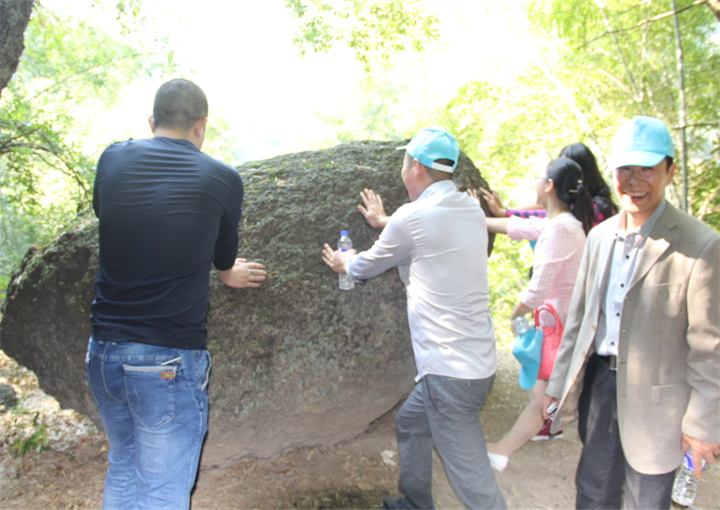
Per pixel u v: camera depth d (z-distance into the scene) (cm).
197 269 190
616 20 823
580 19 721
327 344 291
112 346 182
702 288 171
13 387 437
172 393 185
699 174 764
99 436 335
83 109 948
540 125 928
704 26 769
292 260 291
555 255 277
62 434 338
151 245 182
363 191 312
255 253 288
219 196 194
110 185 188
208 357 201
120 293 184
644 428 186
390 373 310
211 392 272
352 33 719
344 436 321
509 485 294
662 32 809
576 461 314
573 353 218
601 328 209
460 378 224
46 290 277
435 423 229
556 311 285
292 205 303
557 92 882
